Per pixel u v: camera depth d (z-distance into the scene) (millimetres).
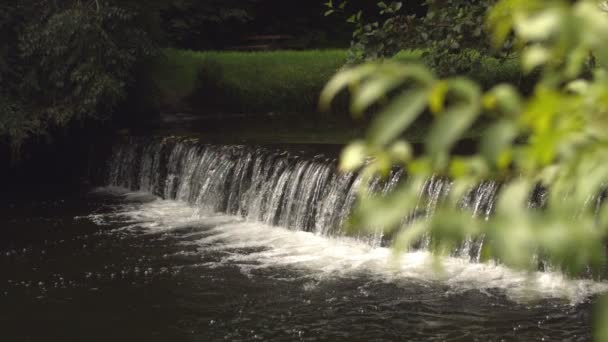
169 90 17938
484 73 14047
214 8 25625
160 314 7559
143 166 13852
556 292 7449
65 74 14398
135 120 16953
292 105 18594
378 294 7770
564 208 954
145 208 12453
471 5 7309
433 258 971
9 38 14438
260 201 11383
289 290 8039
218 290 8148
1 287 8477
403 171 9555
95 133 15391
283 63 19188
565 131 904
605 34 865
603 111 926
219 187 12156
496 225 928
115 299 8031
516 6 948
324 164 10602
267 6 27281
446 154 860
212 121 17078
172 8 25016
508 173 1038
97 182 14680
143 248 9898
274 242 10133
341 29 27500
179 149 13242
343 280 8281
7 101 13953
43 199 13188
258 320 7273
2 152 14906
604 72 960
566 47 889
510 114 883
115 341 6984
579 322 6734
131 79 15156
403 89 14719
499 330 6648
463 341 6465
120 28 14992
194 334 7047
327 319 7191
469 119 839
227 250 9750
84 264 9219
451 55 7590
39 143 15141
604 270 7465
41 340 7082
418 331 6758
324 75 18703
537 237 907
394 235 9367
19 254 9695
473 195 8609
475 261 8500
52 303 7977
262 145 12273
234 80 18625
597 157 921
